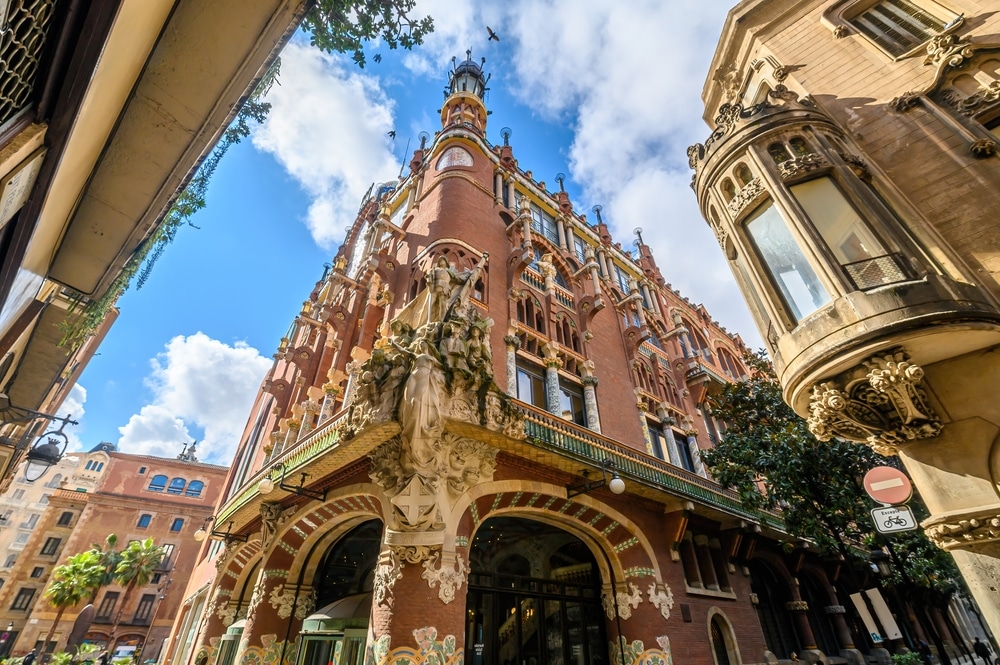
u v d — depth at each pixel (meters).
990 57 9.77
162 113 5.51
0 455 12.16
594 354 19.69
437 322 11.98
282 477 12.60
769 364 17.22
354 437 10.52
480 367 11.46
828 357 7.26
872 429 7.45
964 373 7.01
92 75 3.44
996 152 8.66
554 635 12.36
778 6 14.91
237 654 12.99
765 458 13.68
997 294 7.41
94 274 7.56
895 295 7.04
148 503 50.75
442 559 9.42
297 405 18.25
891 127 10.38
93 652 33.84
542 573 13.77
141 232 6.87
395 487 9.97
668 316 28.78
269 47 5.14
